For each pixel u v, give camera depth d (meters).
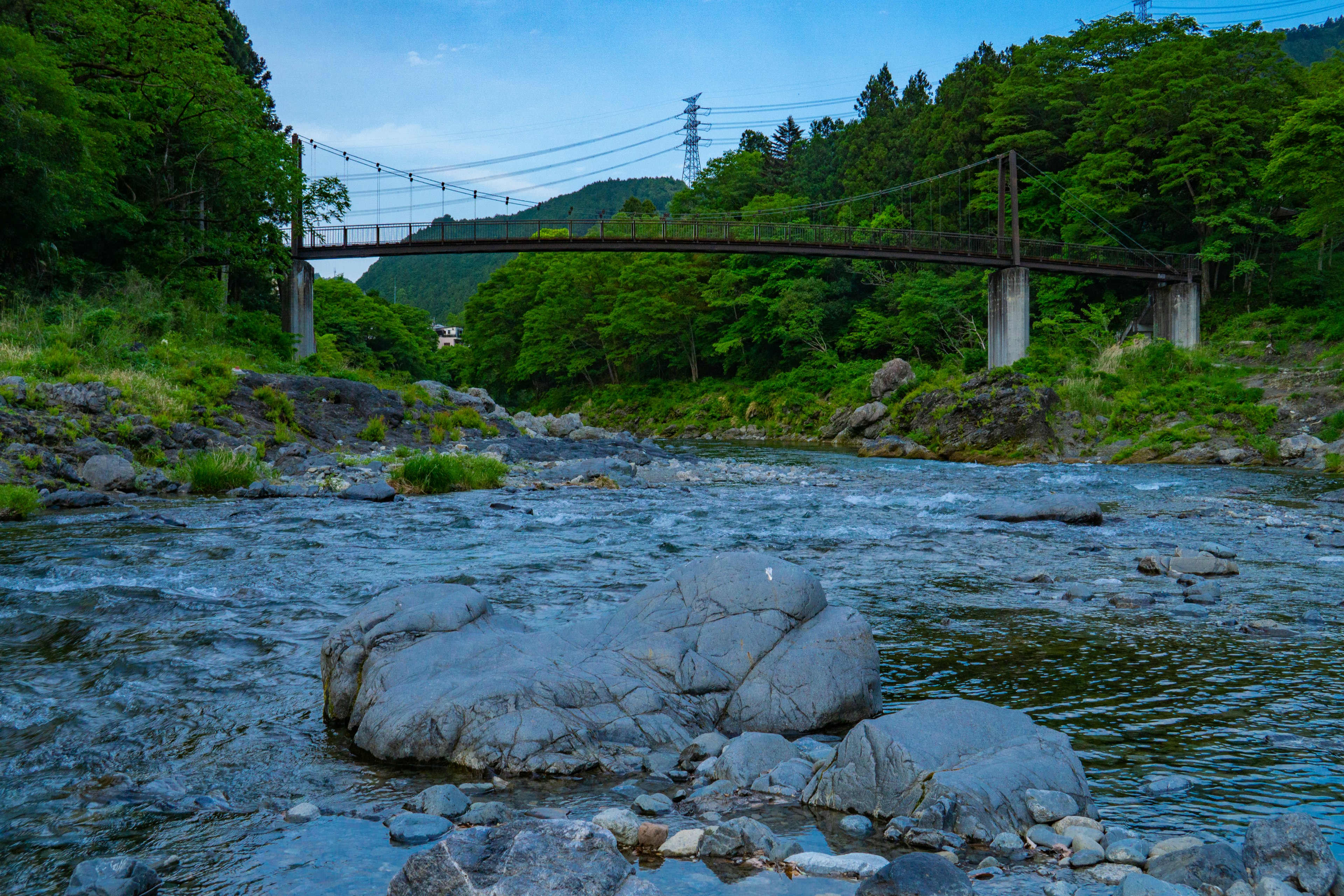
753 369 67.50
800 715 5.28
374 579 9.23
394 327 89.69
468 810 3.99
